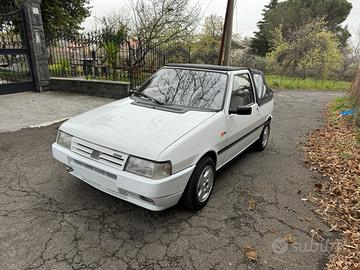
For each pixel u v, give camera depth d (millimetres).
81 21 18047
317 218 3412
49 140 5363
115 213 3201
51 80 10320
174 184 2783
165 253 2664
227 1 11070
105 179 2855
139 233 2908
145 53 11461
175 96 3908
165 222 3115
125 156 2734
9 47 9234
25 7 9211
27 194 3488
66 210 3203
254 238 2967
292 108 11117
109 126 3109
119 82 9320
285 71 24281
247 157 5312
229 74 4000
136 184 2650
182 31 16391
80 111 7688
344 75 25031
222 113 3559
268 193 3943
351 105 10109
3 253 2535
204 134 3158
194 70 4234
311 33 24406
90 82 9680
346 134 7254
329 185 4297
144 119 3262
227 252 2738
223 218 3271
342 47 29594
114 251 2645
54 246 2652
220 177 4359
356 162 5234
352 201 3811
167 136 2879
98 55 11258
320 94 16453
